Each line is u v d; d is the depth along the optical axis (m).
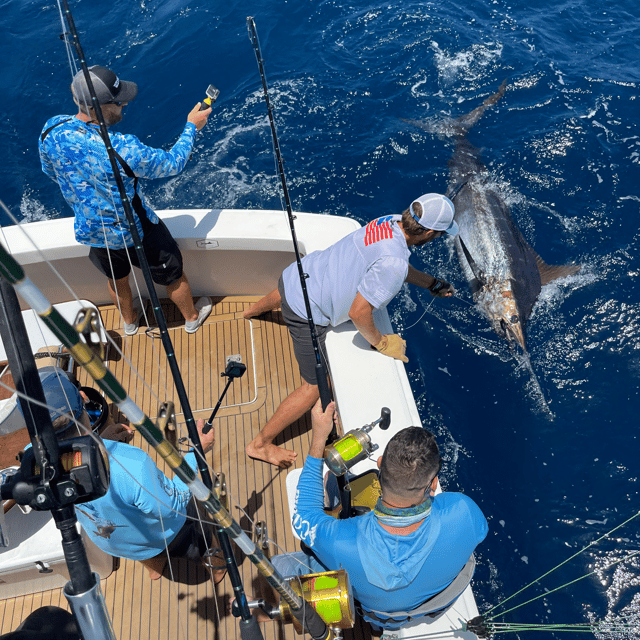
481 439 4.61
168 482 2.30
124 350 3.66
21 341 0.98
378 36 8.15
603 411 4.73
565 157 6.66
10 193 6.52
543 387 4.90
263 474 3.07
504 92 7.41
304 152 6.76
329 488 2.39
